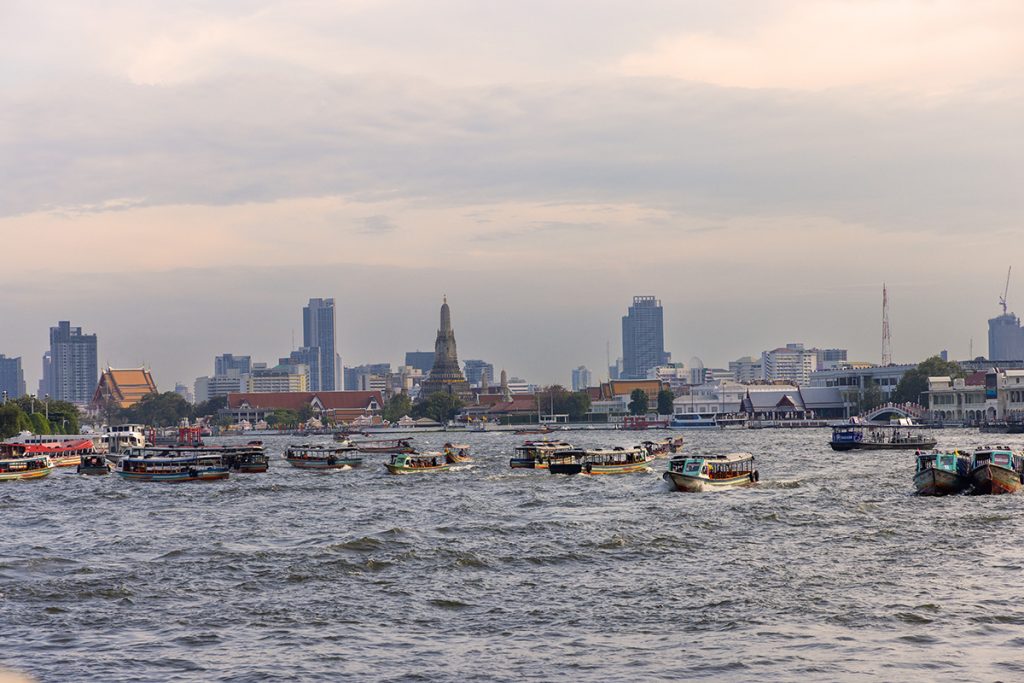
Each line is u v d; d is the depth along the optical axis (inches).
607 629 2913.4
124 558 4045.3
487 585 3437.5
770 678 2506.2
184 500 6358.3
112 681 2571.4
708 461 6107.3
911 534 4183.1
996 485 5374.0
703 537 4229.8
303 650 2780.5
